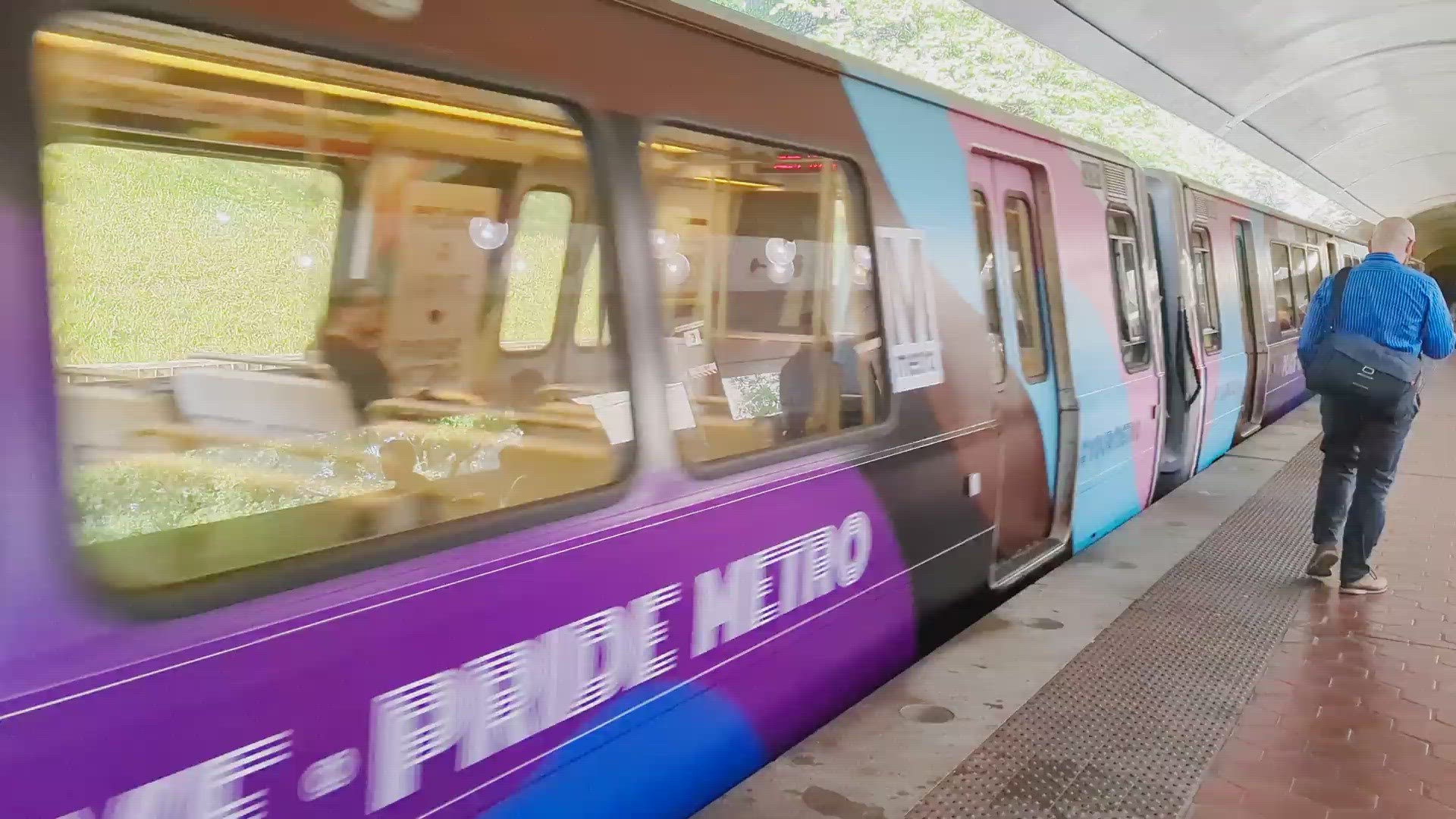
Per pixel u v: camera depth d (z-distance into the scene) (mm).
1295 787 3299
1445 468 9070
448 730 2213
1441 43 16766
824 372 3777
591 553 2572
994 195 4980
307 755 1944
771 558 3268
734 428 3604
